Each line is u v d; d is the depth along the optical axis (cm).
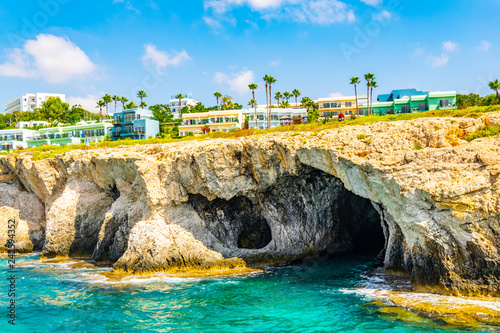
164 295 2817
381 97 8331
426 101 6531
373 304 2423
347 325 2139
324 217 3894
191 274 3369
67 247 4359
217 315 2398
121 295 2845
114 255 3859
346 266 3544
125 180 4178
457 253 2384
